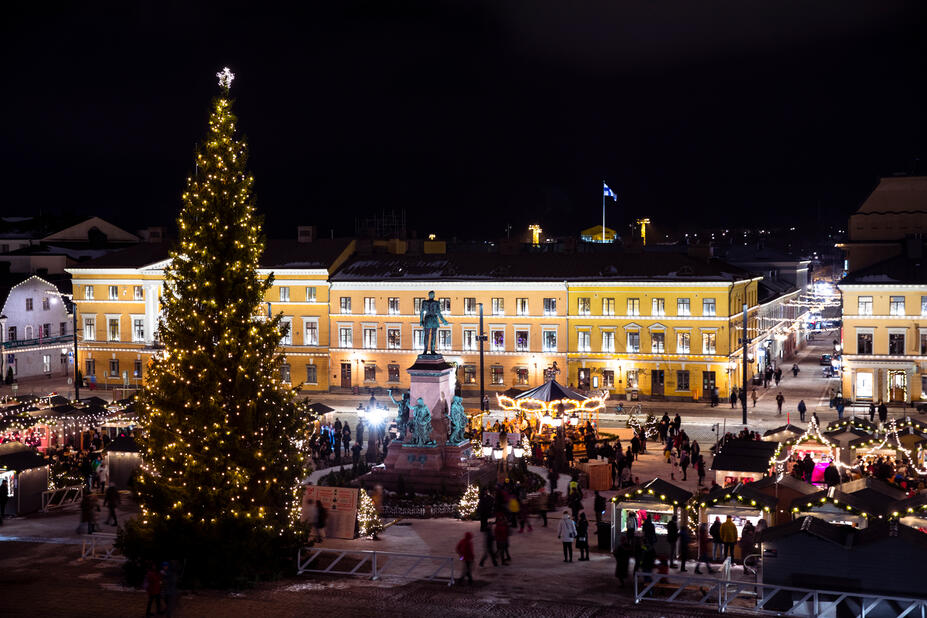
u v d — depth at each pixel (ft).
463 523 149.18
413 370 177.58
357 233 432.25
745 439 166.50
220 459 108.68
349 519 136.46
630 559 118.93
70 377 390.01
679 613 96.02
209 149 113.70
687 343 307.37
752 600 102.53
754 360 347.56
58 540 131.44
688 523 128.77
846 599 95.20
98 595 101.24
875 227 333.62
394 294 335.67
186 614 93.71
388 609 96.27
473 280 326.65
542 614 95.25
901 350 290.56
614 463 181.27
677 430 231.30
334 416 285.23
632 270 317.01
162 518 109.09
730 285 302.66
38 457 159.63
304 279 344.69
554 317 320.91
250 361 111.65
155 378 112.47
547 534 141.08
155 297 358.43
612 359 314.96
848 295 295.07
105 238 487.61
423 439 174.29
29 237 481.05
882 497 123.34
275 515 113.60
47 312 390.21
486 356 327.88
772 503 120.57
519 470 180.04
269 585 106.52
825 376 363.35
